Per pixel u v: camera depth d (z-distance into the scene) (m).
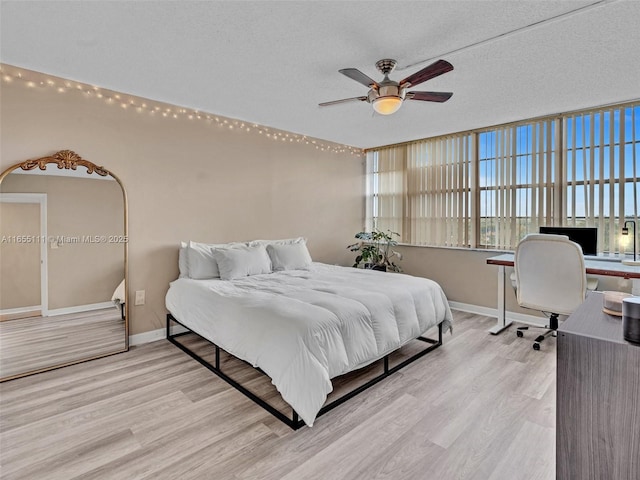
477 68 2.64
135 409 2.16
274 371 2.04
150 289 3.39
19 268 2.74
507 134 4.14
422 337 3.44
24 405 2.21
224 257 3.46
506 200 4.16
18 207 2.74
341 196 5.39
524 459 1.72
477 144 4.41
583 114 3.61
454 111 3.68
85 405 2.21
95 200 3.07
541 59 2.50
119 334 3.17
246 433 1.93
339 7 1.91
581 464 0.94
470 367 2.78
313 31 2.15
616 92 3.12
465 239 4.53
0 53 2.45
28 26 2.10
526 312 4.02
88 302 3.04
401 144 5.23
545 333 3.41
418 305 2.94
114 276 3.17
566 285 2.85
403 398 2.31
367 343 2.36
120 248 3.20
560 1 1.85
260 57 2.49
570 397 0.96
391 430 1.96
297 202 4.75
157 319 3.45
